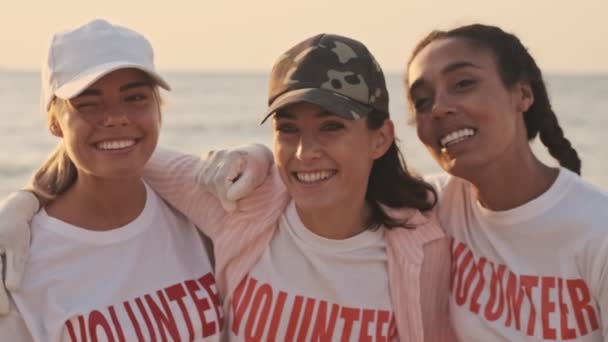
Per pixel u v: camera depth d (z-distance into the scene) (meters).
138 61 2.95
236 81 102.94
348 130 3.00
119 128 2.92
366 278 3.19
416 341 3.18
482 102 3.03
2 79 94.19
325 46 3.05
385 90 3.14
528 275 3.04
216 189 3.20
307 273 3.17
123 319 3.00
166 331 3.05
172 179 3.36
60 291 2.98
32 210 3.08
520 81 3.13
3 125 32.38
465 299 3.18
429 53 3.14
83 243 3.04
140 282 3.11
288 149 3.03
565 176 3.08
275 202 3.27
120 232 3.11
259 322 3.16
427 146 3.22
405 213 3.28
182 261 3.25
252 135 30.56
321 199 3.03
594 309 2.94
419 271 3.20
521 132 3.15
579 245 2.96
